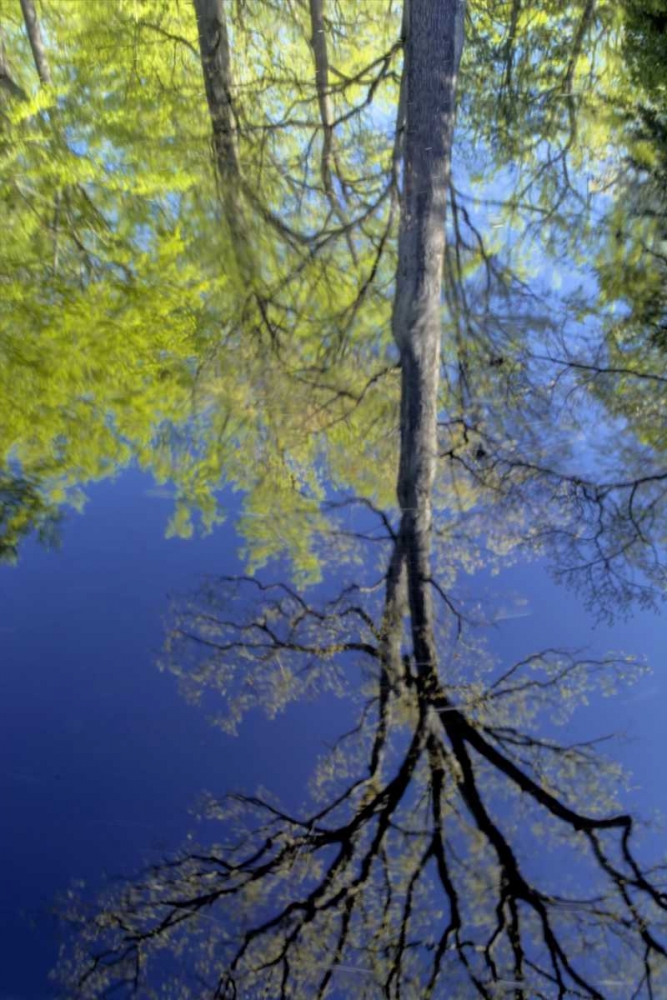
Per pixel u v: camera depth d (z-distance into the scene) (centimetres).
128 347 591
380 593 396
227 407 532
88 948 267
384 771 323
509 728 339
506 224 761
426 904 285
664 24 822
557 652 370
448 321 623
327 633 375
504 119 930
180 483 472
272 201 802
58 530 437
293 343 604
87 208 771
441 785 320
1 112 916
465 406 533
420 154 773
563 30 962
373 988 263
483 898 287
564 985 264
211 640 372
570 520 439
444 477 471
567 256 715
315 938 274
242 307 648
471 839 303
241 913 278
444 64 751
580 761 327
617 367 564
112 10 956
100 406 537
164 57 957
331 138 891
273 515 443
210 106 870
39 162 822
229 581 402
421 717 342
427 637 374
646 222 741
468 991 263
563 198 795
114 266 694
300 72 993
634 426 505
